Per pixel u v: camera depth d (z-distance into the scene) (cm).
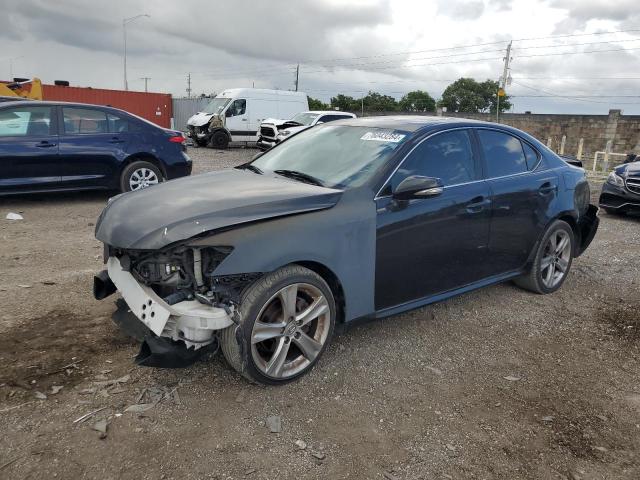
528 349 402
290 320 320
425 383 343
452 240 403
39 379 317
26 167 793
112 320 371
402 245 369
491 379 354
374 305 364
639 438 298
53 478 241
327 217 331
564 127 3341
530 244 483
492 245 441
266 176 397
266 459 261
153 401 302
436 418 305
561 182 504
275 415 297
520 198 456
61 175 827
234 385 323
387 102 7112
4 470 244
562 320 461
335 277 338
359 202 348
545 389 345
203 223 293
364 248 348
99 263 550
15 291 455
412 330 422
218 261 297
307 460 263
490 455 276
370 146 398
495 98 7594
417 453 274
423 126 409
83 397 302
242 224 300
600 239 790
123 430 276
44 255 572
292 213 318
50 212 806
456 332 424
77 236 664
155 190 364
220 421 288
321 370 348
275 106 2409
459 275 421
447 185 402
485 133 451
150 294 304
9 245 608
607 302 511
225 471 251
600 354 399
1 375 319
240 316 297
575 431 301
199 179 392
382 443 280
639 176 934
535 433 297
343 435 284
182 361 295
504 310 475
